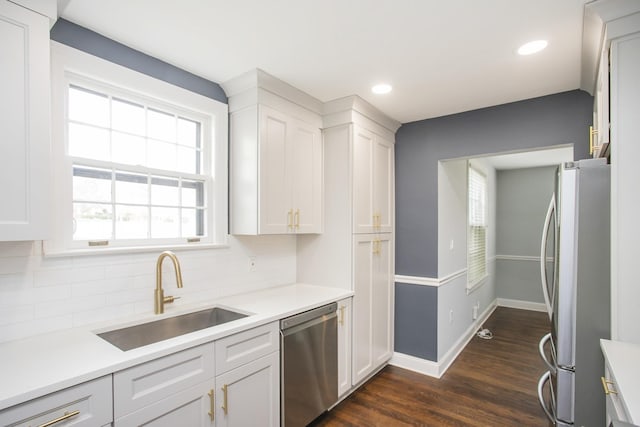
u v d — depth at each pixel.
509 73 2.19
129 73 1.86
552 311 1.92
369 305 2.85
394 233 3.28
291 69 2.15
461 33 1.73
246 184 2.31
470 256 4.13
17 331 1.49
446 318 3.27
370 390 2.74
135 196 1.97
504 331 4.30
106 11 1.56
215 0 1.47
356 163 2.71
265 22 1.64
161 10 1.55
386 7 1.52
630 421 0.88
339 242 2.72
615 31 1.49
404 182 3.27
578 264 1.58
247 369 1.76
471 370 3.14
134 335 1.77
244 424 1.75
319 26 1.68
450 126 3.02
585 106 2.42
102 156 1.82
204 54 1.96
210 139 2.34
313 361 2.20
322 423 2.28
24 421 1.04
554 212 1.91
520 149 2.68
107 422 1.23
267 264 2.70
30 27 1.32
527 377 2.98
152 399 1.36
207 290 2.26
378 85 2.39
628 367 1.18
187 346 1.48
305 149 2.63
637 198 1.44
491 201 5.29
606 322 1.53
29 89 1.31
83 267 1.70
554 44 1.83
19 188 1.29
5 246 1.46
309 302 2.24
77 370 1.18
